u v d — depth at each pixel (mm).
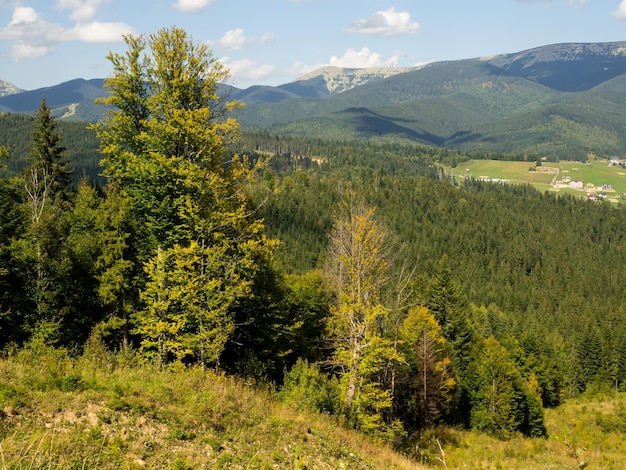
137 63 16984
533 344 68750
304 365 18484
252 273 18188
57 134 41188
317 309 31125
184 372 13531
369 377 21875
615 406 53500
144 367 13555
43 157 40250
